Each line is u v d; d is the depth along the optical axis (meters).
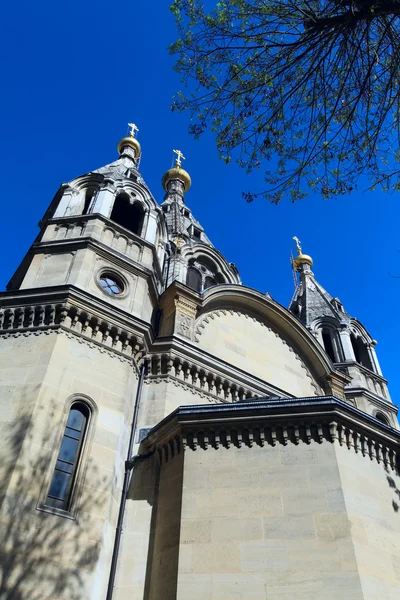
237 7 11.64
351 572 11.20
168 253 28.89
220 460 13.80
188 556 11.97
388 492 14.12
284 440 14.04
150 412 17.16
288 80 11.88
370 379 29.91
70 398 15.04
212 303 23.20
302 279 39.31
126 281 20.03
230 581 11.39
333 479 13.03
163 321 21.44
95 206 22.59
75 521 12.91
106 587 12.79
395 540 12.94
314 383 24.89
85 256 19.28
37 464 13.17
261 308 24.89
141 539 13.79
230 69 12.12
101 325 17.16
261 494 12.91
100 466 14.32
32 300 16.97
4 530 11.69
